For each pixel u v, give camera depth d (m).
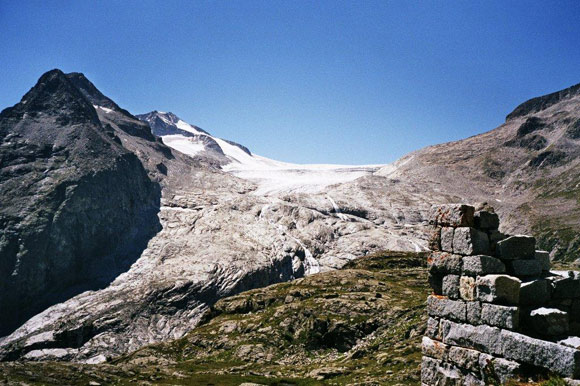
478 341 17.17
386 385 45.47
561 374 14.62
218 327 103.62
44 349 193.38
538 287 17.28
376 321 84.56
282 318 97.06
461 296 18.22
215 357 87.88
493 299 16.92
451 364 18.17
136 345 198.25
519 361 15.81
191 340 99.06
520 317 16.89
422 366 19.28
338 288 114.69
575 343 15.12
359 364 58.66
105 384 55.28
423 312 78.31
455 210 18.88
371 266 150.00
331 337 84.56
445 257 19.06
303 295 112.19
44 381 53.00
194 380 61.44
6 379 51.03
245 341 91.06
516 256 18.20
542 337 16.27
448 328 18.45
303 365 73.75
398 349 59.97
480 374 16.97
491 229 18.72
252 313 113.25
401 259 155.88
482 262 17.58
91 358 184.88
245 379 61.03
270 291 127.69
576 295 17.83
